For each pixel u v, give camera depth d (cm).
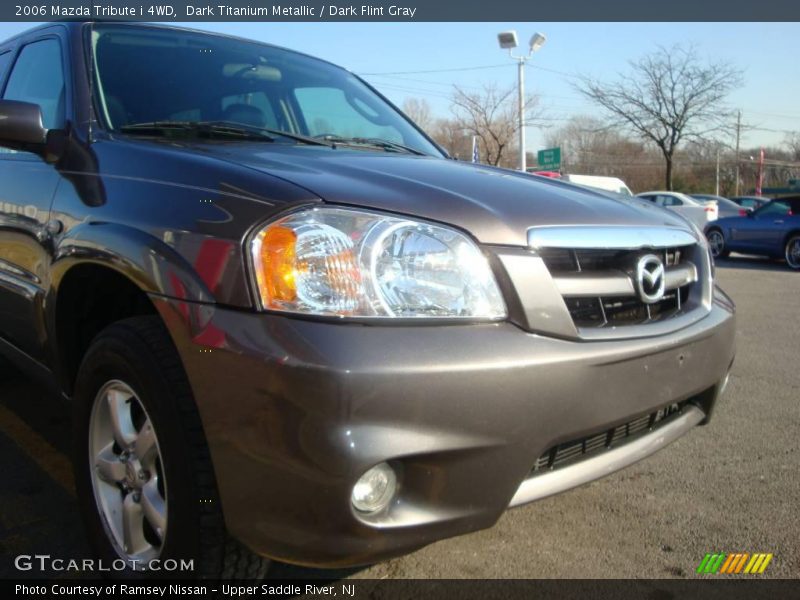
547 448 194
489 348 183
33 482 312
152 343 196
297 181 197
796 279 1145
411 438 172
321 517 170
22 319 280
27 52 335
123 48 306
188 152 229
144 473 210
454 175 237
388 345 172
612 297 221
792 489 313
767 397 447
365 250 181
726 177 5778
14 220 278
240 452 176
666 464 340
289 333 171
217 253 186
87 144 259
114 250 210
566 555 258
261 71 344
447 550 260
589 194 259
